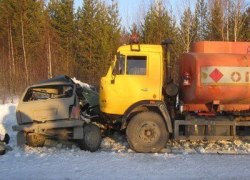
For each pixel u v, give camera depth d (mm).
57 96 12523
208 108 12828
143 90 12180
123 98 12211
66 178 8883
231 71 12258
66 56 42688
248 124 12508
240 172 9469
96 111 13281
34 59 40969
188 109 12867
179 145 13273
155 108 12312
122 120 12250
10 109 20391
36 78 38250
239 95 12383
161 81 12219
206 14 39594
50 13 45375
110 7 43469
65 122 12148
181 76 12945
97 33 41781
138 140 12109
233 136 12500
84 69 41969
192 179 8883
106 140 13969
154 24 39031
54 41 42750
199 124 12406
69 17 44219
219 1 37188
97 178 8891
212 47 12766
